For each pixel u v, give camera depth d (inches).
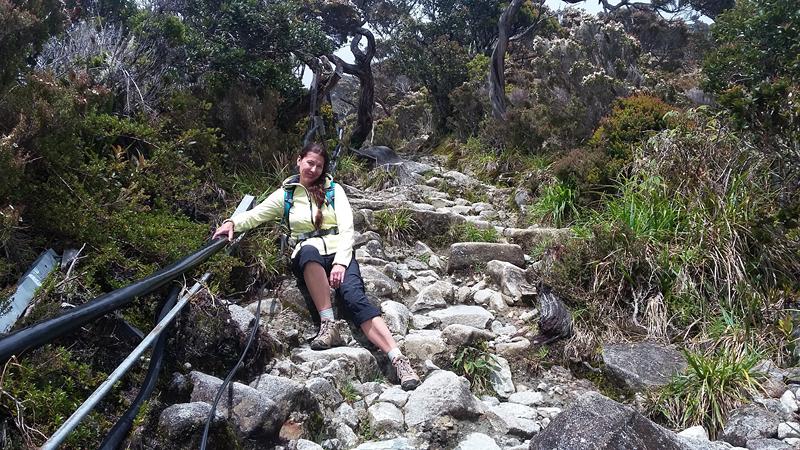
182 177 210.4
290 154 273.9
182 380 131.0
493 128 384.5
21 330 89.5
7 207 142.9
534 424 141.4
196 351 144.2
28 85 160.7
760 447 133.6
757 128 205.3
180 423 114.1
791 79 228.7
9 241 145.4
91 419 118.6
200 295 148.8
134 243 164.1
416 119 537.3
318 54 338.0
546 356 174.9
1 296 127.7
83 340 138.3
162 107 246.7
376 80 690.8
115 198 177.0
